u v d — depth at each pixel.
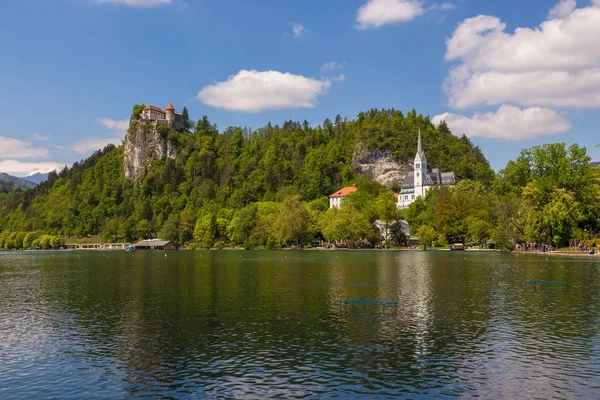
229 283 77.44
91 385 29.48
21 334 42.31
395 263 116.69
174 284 77.44
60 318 49.25
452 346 36.59
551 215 140.50
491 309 51.12
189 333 41.53
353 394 27.38
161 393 28.00
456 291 64.62
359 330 41.91
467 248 195.00
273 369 31.72
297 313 49.84
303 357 34.19
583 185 148.00
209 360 33.81
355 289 67.62
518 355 34.25
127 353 35.91
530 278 78.88
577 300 56.34
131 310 53.12
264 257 158.50
